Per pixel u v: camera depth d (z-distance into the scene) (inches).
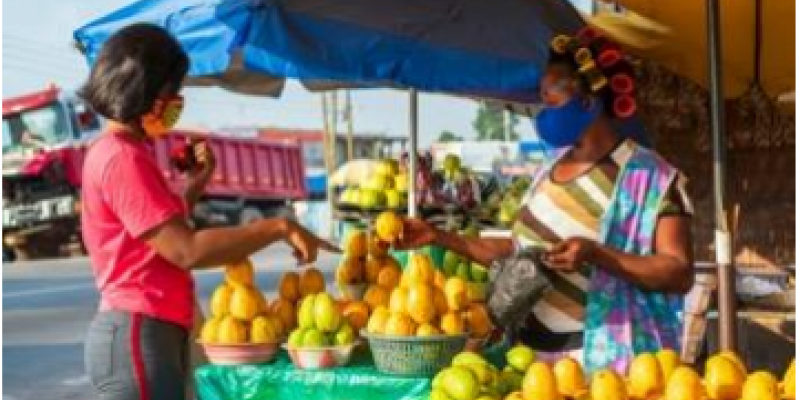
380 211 193.2
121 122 108.5
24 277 714.8
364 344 137.6
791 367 103.7
